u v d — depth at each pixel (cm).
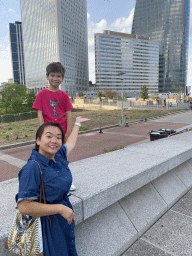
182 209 336
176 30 15100
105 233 238
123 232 253
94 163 337
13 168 821
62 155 161
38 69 14188
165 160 348
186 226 289
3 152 1115
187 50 15288
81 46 15188
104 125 2014
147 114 2994
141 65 14700
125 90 14238
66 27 13088
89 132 1689
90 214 216
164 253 239
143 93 6856
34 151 137
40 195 125
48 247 129
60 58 12462
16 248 128
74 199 204
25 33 15062
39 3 13425
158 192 344
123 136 1451
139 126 1930
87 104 5156
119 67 13962
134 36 14500
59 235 134
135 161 342
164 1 15300
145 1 16262
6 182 269
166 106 4166
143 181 298
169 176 395
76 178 269
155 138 876
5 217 176
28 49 14938
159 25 15725
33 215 119
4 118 3566
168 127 1775
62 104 218
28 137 1497
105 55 13512
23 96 5916
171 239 263
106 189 233
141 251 244
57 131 136
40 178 125
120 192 256
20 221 130
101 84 13575
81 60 15138
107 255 223
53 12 12338
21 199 114
